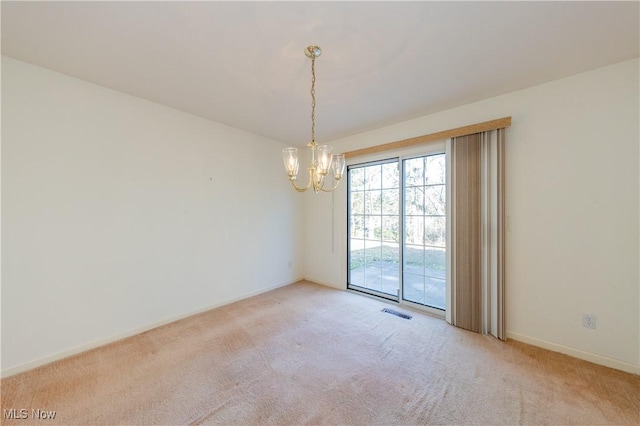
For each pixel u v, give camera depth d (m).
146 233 2.57
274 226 3.93
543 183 2.21
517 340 2.35
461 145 2.62
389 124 3.21
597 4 1.34
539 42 1.66
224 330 2.56
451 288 2.69
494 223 2.42
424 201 3.05
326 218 4.07
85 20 1.46
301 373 1.89
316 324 2.70
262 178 3.75
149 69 1.99
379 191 3.51
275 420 1.47
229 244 3.32
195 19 1.46
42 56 1.83
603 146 1.96
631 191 1.87
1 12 1.39
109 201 2.33
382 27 1.52
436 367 1.95
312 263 4.29
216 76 2.09
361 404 1.59
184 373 1.89
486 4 1.34
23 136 1.91
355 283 3.82
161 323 2.68
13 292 1.88
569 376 1.83
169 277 2.75
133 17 1.44
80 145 2.17
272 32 1.56
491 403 1.58
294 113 2.87
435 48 1.72
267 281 3.81
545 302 2.22
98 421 1.46
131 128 2.46
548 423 1.44
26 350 1.92
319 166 1.75
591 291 2.02
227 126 3.30
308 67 1.95
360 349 2.21
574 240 2.09
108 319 2.32
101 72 2.04
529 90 2.26
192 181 2.94
